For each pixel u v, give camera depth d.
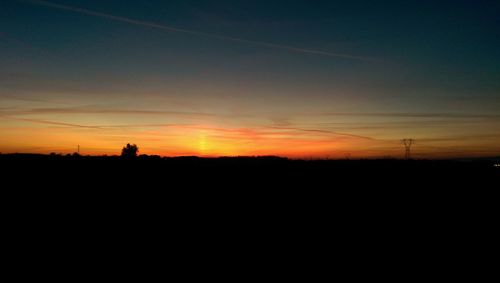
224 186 30.91
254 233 15.38
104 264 10.98
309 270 10.70
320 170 39.38
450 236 14.82
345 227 16.50
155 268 10.70
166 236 14.72
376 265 11.16
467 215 19.17
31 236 14.31
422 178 33.28
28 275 9.88
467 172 35.66
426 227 16.53
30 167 39.81
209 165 44.56
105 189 28.66
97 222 17.22
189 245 13.36
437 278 10.05
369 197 25.39
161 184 31.88
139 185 31.27
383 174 35.47
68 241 13.67
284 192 27.77
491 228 16.36
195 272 10.39
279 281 9.73
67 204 22.08
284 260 11.60
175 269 10.64
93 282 9.43
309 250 12.84
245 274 10.30
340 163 42.69
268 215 19.41
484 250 12.91
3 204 21.55
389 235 15.06
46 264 10.88
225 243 13.70
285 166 42.69
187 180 34.47
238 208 21.53
